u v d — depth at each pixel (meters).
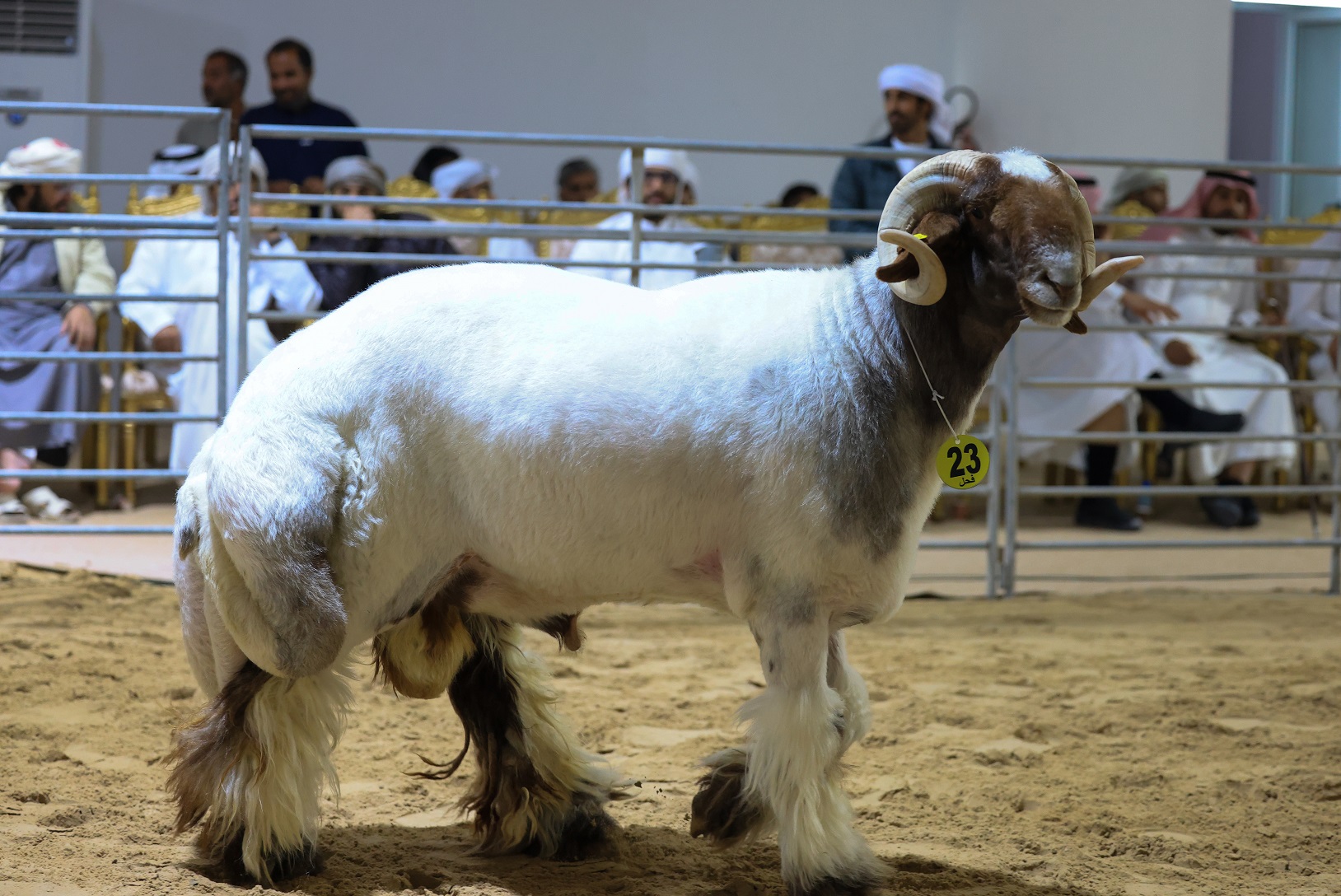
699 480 3.18
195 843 3.56
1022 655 6.32
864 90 14.33
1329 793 4.31
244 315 6.89
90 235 6.84
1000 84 13.77
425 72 13.61
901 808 4.16
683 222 9.38
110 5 12.77
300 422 3.19
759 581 3.19
